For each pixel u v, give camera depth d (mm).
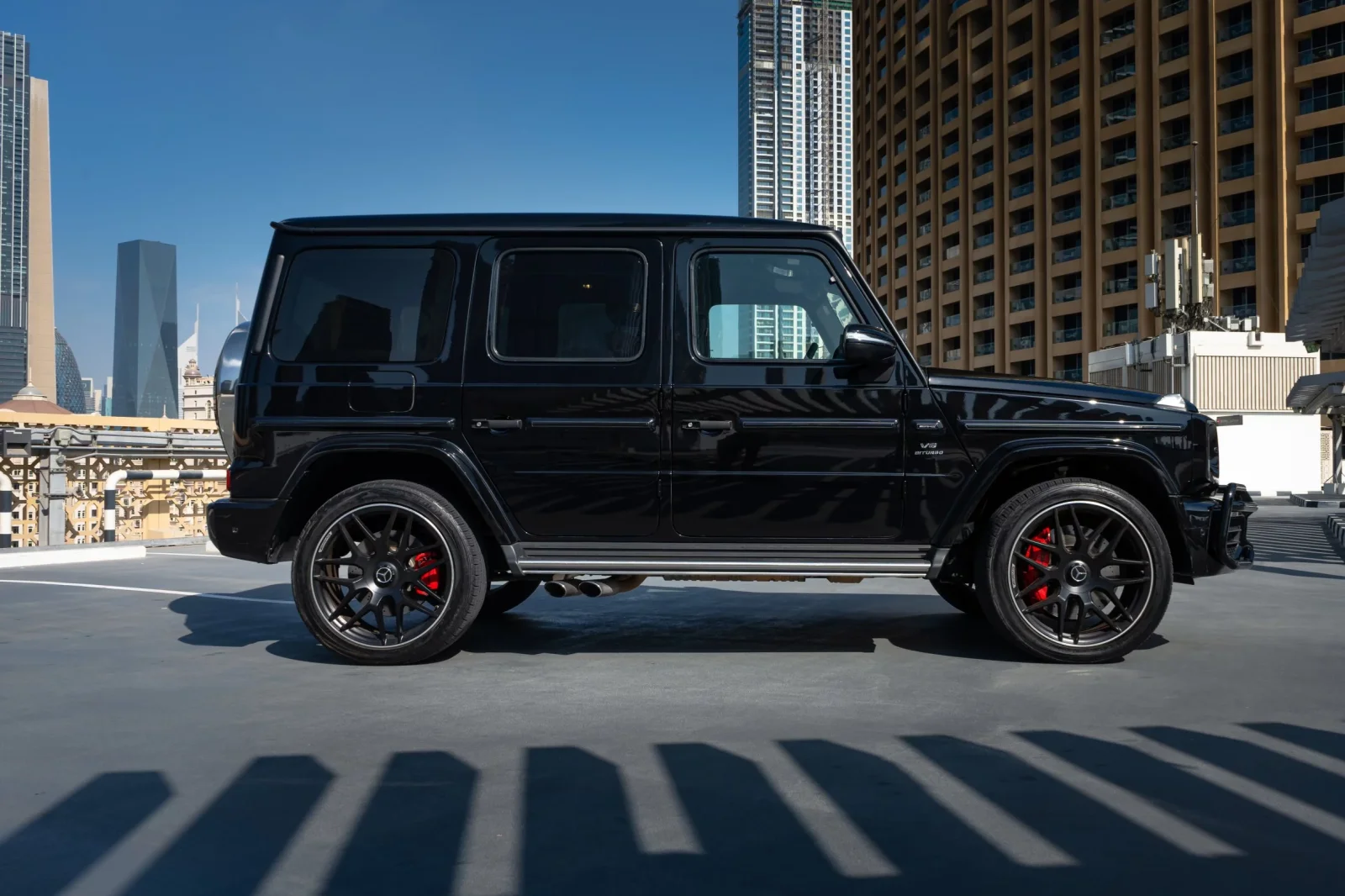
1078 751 3076
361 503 4465
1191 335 25312
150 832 2463
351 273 4621
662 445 4465
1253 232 50625
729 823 2498
